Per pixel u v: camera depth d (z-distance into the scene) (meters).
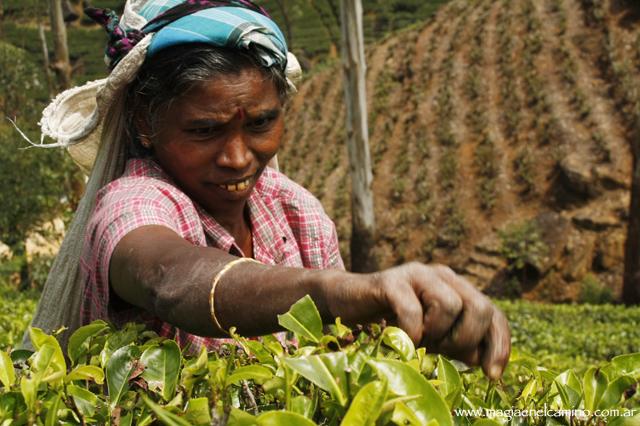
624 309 12.83
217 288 1.15
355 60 13.11
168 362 1.13
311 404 0.95
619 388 1.10
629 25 22.19
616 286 17.33
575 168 19.33
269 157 1.68
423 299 0.96
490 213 20.20
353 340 1.03
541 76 22.36
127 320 1.59
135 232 1.39
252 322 1.12
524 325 10.64
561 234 18.30
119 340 1.29
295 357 0.95
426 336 0.95
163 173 1.69
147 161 1.72
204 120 1.56
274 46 1.58
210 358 1.26
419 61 26.05
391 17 51.47
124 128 1.79
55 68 13.37
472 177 21.33
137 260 1.31
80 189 13.39
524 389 1.24
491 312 0.95
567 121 20.78
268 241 1.91
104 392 1.36
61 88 13.42
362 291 0.99
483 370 0.95
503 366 0.94
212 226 1.72
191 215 1.60
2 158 12.81
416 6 51.84
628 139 19.53
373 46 29.16
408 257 20.81
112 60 1.73
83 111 2.03
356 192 13.44
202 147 1.60
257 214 1.91
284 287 1.08
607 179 18.94
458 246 20.09
